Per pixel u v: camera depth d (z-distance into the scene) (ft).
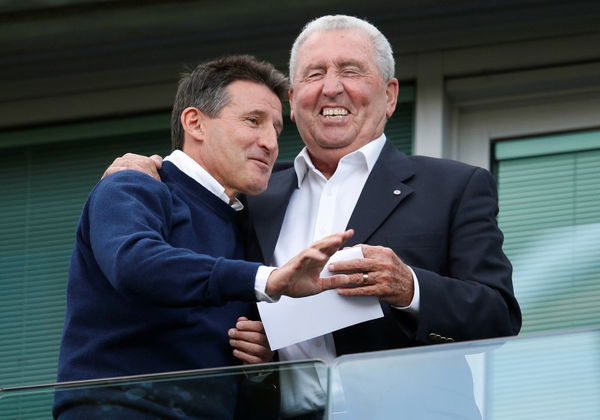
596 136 60.75
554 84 61.21
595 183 60.34
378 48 47.75
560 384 40.60
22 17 62.95
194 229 44.55
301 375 41.27
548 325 58.59
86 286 43.34
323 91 46.91
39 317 61.67
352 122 46.91
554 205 60.18
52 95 64.23
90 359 42.86
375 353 41.37
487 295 44.11
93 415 41.52
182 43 63.36
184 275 41.11
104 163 63.41
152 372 42.86
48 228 62.85
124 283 41.24
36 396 41.91
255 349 43.47
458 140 61.62
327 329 43.14
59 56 64.13
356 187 46.39
